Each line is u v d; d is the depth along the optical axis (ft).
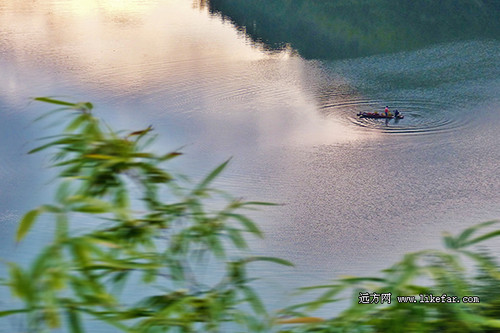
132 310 10.52
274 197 142.72
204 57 260.21
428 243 117.91
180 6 344.28
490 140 176.04
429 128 187.73
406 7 302.66
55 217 9.77
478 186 146.61
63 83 228.63
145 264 10.41
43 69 242.17
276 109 209.56
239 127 193.26
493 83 222.89
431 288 9.78
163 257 11.45
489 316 9.39
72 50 264.93
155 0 361.30
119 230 11.19
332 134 183.83
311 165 161.99
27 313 8.68
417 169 158.10
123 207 11.77
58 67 245.24
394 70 242.37
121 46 271.90
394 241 120.26
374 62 253.03
